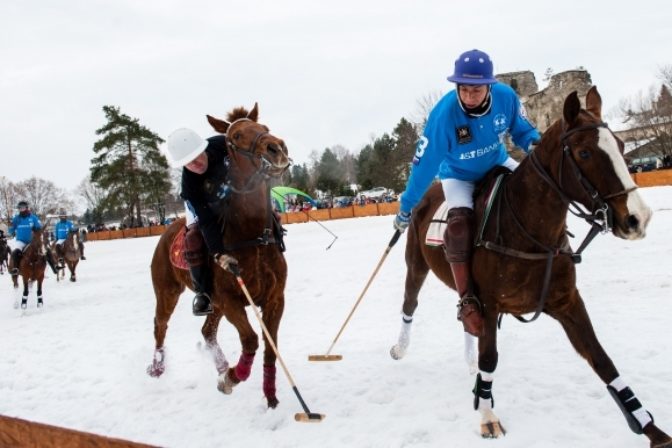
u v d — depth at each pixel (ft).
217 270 14.46
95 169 160.76
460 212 12.62
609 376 10.92
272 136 13.56
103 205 161.68
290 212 105.81
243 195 13.89
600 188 9.84
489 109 12.64
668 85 106.63
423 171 13.83
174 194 173.17
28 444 7.61
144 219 177.99
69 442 7.11
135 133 160.35
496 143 13.25
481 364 12.05
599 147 9.84
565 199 10.73
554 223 11.14
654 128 103.60
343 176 213.46
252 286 14.29
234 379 15.25
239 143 13.74
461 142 12.92
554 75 97.30
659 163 102.47
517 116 13.20
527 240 11.39
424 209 15.56
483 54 12.23
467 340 15.84
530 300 11.80
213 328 17.38
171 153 14.08
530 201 11.30
